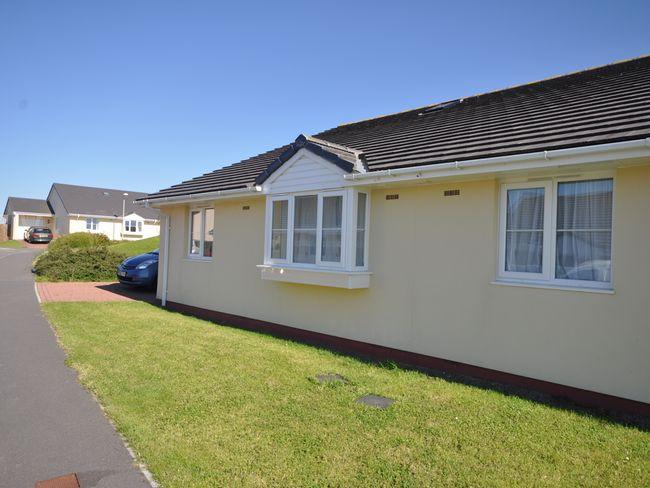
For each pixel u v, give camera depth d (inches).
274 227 332.2
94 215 1713.8
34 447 150.2
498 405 191.8
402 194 268.8
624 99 230.7
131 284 566.3
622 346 187.2
